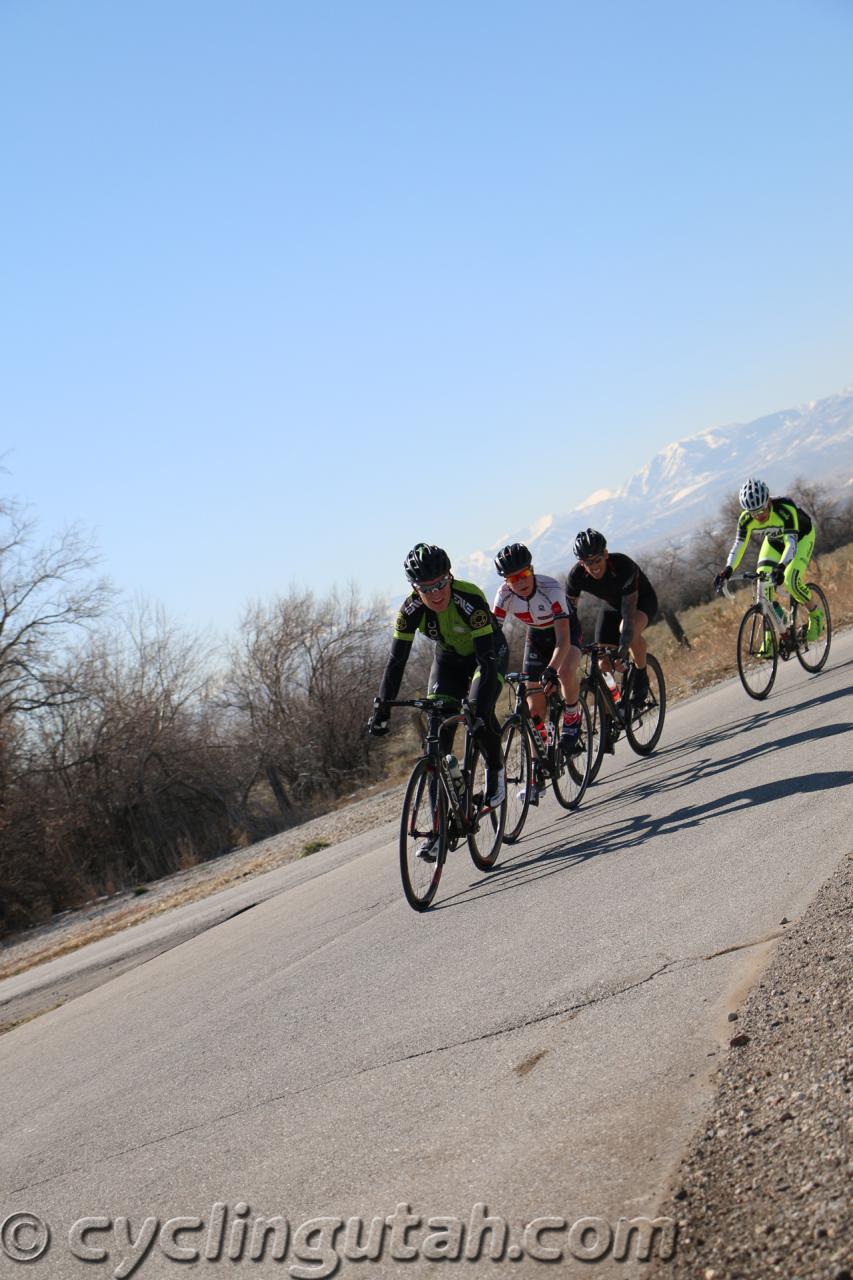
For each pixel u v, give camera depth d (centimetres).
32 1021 723
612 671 883
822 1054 311
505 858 717
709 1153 285
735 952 417
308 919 743
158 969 756
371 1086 392
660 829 649
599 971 438
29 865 2200
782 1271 230
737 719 959
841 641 1284
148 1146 400
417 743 2744
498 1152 319
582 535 859
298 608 2836
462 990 467
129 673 2600
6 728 2330
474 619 662
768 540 1064
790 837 547
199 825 2562
